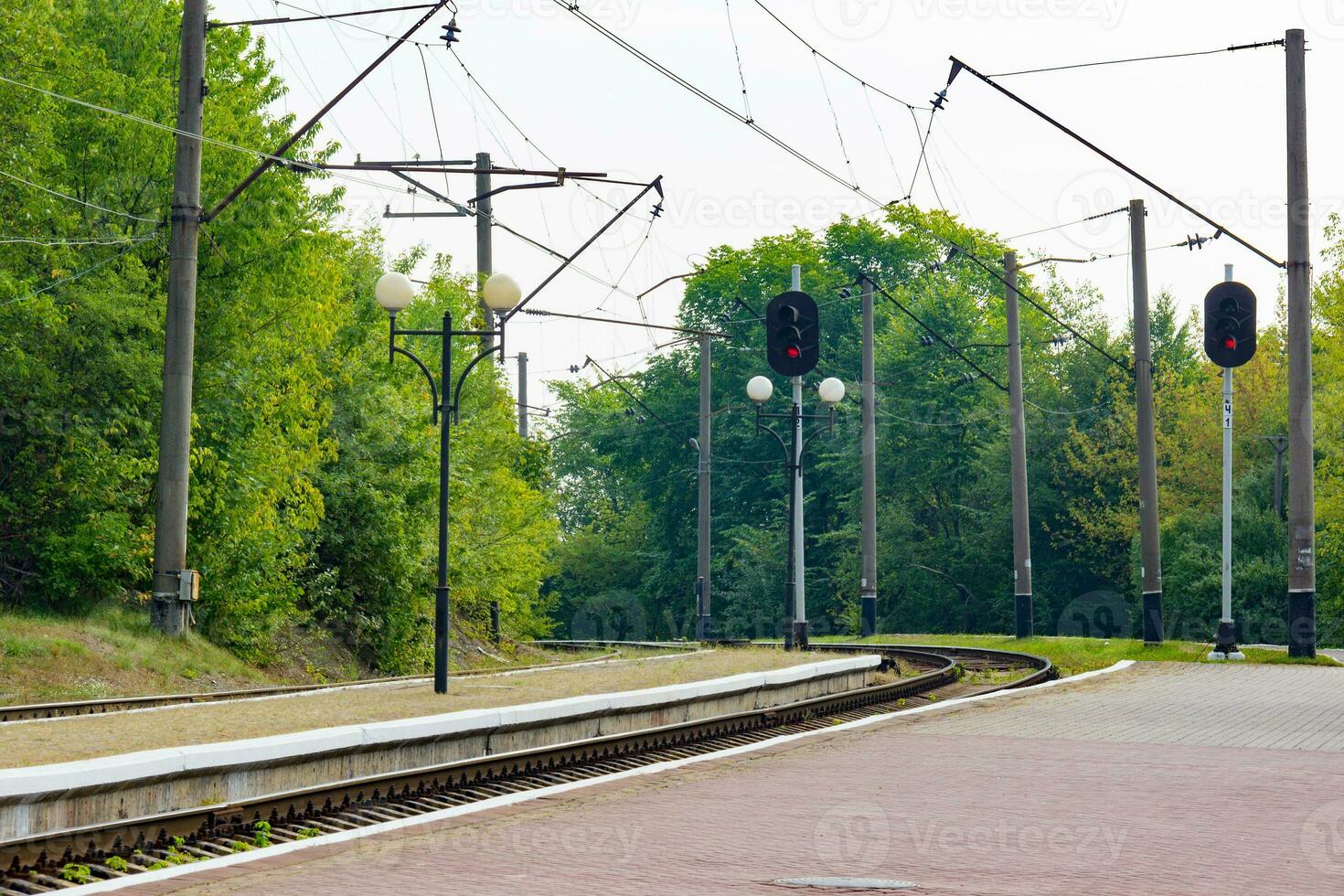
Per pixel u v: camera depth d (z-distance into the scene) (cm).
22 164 2381
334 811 1167
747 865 872
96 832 989
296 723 1488
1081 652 3161
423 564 3331
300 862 883
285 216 2669
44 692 1953
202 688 2203
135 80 2644
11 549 2533
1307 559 2775
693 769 1291
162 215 2639
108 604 2472
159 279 2666
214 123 2591
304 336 2833
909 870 852
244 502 2670
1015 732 1584
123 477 2517
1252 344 2595
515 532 4091
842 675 2458
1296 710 1839
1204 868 856
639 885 812
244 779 1186
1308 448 2780
